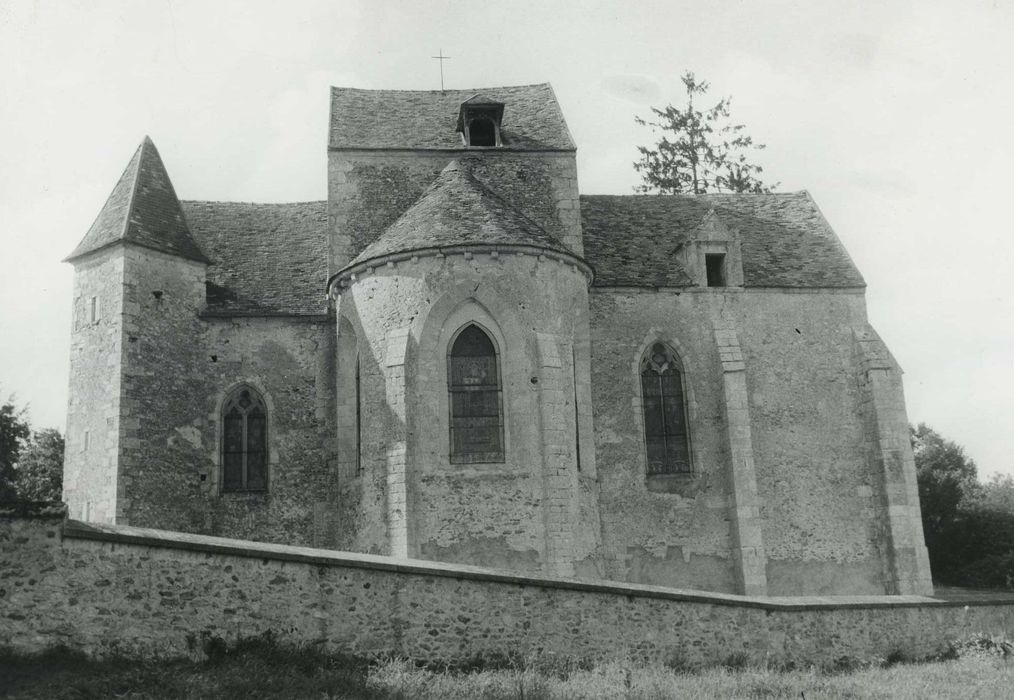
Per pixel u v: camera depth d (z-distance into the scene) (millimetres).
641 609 17328
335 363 25734
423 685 14234
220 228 29078
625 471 25812
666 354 27078
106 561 13969
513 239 22641
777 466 26750
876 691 15422
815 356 27672
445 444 21969
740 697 14492
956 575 36688
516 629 16172
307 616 14953
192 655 14148
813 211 31031
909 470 26656
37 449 40844
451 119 29469
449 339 22531
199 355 25578
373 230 26656
